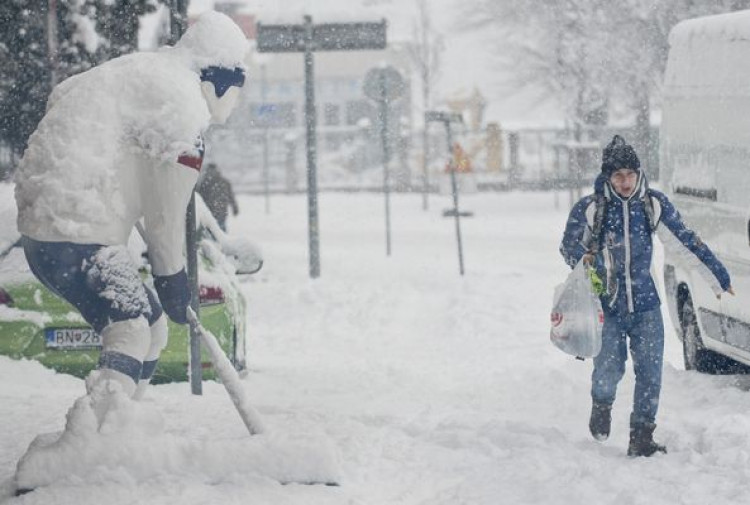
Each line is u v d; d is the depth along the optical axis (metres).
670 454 18.27
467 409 22.56
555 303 18.80
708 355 26.95
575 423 21.14
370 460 17.50
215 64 17.05
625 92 84.75
